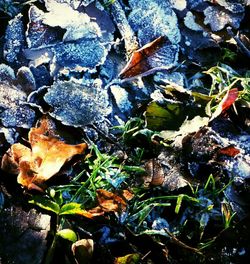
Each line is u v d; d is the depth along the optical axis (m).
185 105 0.35
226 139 0.33
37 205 0.28
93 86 0.34
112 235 0.28
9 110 0.32
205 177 0.31
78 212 0.28
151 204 0.30
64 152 0.29
